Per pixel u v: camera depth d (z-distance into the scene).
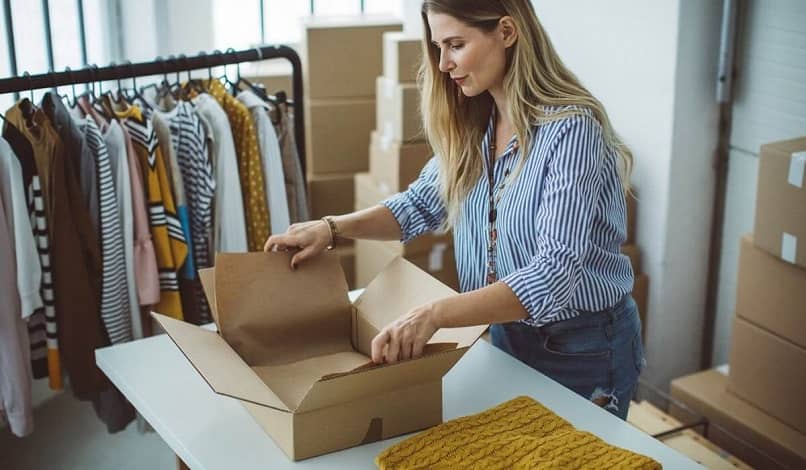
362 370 1.49
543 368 1.94
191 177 2.50
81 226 2.34
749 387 2.81
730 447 2.81
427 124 1.96
